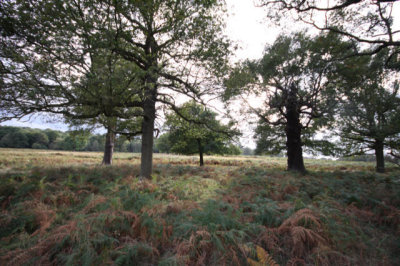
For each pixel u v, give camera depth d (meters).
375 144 15.77
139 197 5.08
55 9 6.60
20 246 3.38
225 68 9.55
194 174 11.88
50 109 7.63
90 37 6.68
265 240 3.61
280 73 14.02
